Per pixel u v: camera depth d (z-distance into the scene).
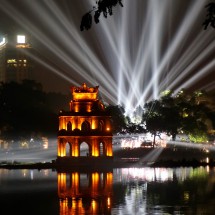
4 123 164.00
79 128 123.75
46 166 117.19
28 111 164.62
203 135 163.75
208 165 116.00
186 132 163.00
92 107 125.56
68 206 57.53
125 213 52.50
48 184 79.88
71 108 126.94
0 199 63.94
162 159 141.12
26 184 80.19
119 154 152.25
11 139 163.00
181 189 71.38
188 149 156.88
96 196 65.44
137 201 60.75
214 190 69.69
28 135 163.88
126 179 86.44
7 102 165.12
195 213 52.22
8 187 76.25
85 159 120.38
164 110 161.62
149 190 70.88
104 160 120.56
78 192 69.75
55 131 166.12
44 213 53.25
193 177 87.19
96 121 123.88
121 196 65.12
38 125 164.38
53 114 167.50
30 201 61.91
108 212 53.19
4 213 53.81
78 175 96.25
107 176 93.12
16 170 109.12
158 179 85.12
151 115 167.75
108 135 123.00
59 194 67.88
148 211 53.59
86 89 127.00
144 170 105.88
